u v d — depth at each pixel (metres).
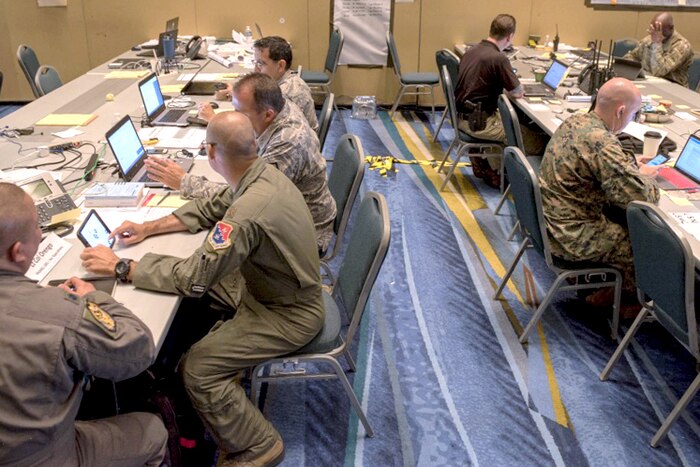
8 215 1.52
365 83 6.98
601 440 2.49
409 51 6.88
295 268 2.12
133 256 2.25
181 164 3.07
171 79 4.91
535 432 2.53
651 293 2.43
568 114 4.21
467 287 3.54
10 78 6.82
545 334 3.14
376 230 2.18
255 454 2.24
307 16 6.73
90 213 2.33
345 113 6.85
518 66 5.76
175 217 2.44
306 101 3.81
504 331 3.16
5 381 1.46
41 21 6.65
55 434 1.55
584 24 6.82
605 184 2.80
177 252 2.29
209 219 2.45
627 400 2.70
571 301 3.42
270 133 2.81
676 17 6.84
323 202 2.93
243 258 2.04
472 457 2.41
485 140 4.64
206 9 6.66
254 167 2.18
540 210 2.83
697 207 2.74
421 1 6.70
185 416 2.25
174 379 2.27
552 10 6.75
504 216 4.42
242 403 2.19
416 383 2.80
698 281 2.85
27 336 1.48
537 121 4.12
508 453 2.43
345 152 3.00
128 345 1.62
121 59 5.59
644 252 2.39
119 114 3.92
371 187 4.88
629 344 3.06
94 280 2.06
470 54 4.73
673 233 2.17
